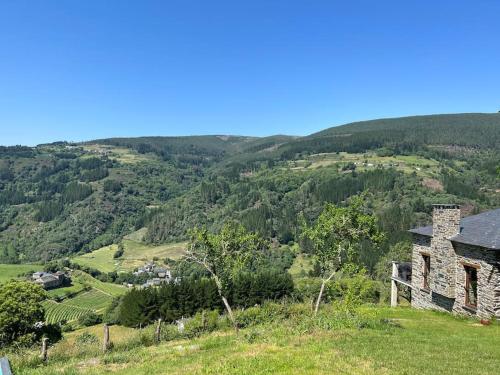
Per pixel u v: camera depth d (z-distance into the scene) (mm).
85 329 73500
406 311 26375
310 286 75562
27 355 18359
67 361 16672
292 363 12117
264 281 76125
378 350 13609
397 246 71438
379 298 46469
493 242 21375
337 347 14031
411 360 12422
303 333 16766
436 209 26531
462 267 24188
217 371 11859
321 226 25453
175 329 25188
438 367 11703
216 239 23609
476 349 14438
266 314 29016
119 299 91438
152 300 70812
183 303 71875
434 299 26891
